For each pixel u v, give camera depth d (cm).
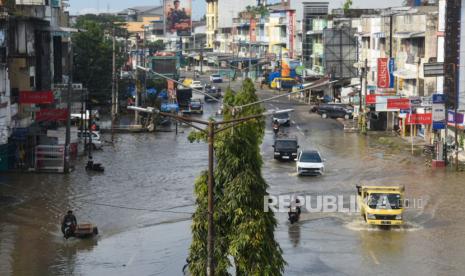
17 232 4250
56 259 3731
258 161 2477
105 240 4097
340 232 4228
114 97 9219
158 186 5541
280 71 13600
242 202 2405
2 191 5309
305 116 10094
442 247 3909
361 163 6488
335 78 11494
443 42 7144
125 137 8288
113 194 5250
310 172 5916
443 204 4878
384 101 7869
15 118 6253
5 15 5775
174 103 10419
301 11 16775
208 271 2302
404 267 3569
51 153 6047
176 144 7731
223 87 13838
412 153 6975
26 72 6725
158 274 3469
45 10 7062
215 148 2459
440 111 6456
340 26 11975
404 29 8894
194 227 2436
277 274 2445
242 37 19362
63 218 4309
